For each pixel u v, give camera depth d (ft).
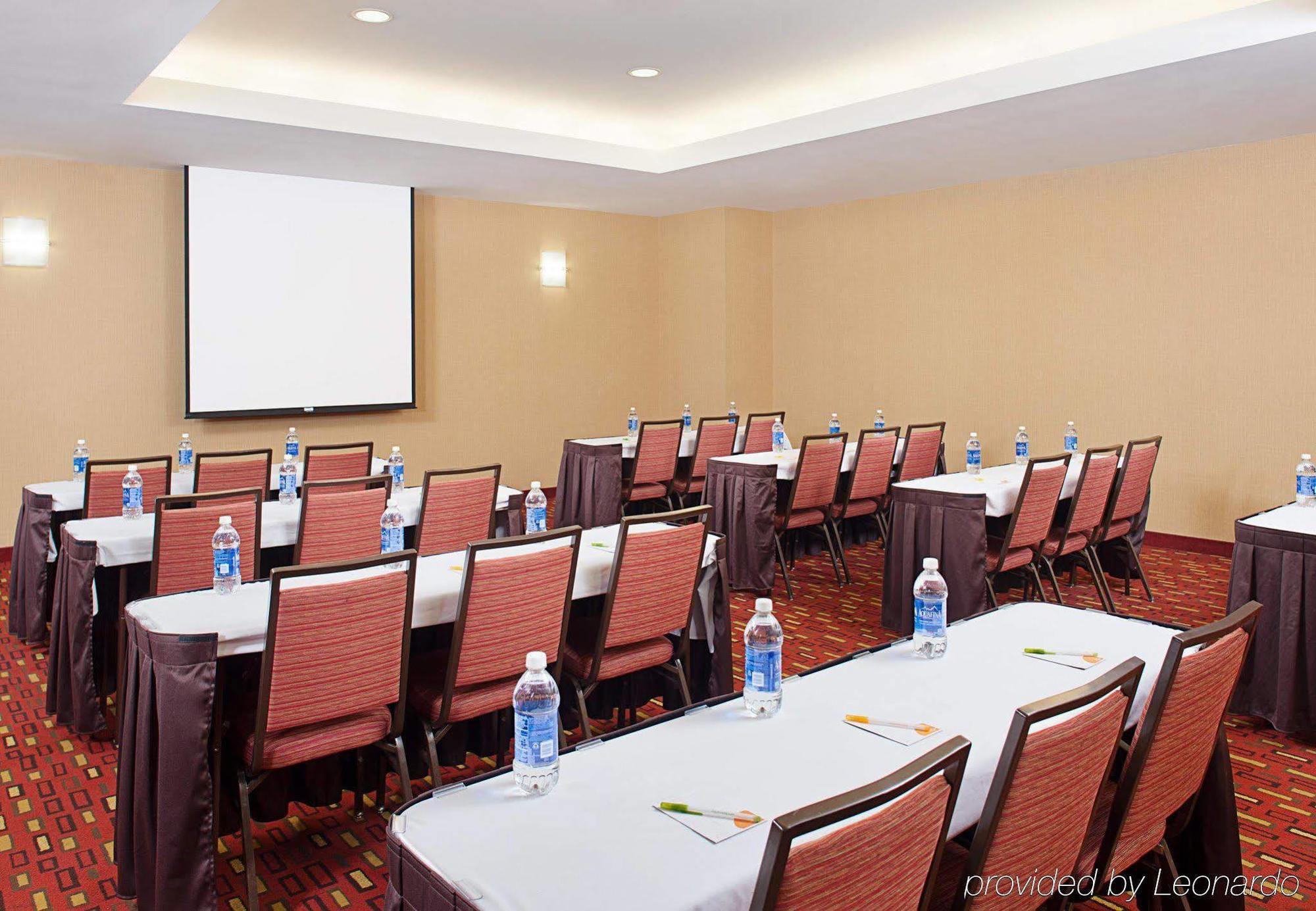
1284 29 15.11
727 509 20.13
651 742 6.57
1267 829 10.37
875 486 21.29
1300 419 21.98
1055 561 21.22
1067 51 17.98
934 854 5.01
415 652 11.51
